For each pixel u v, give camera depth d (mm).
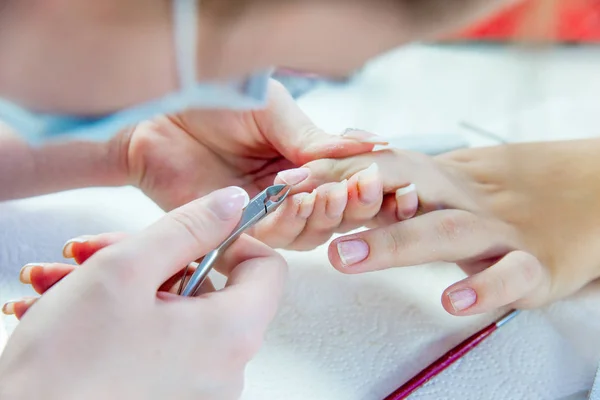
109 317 286
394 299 456
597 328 436
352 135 498
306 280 470
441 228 452
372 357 406
